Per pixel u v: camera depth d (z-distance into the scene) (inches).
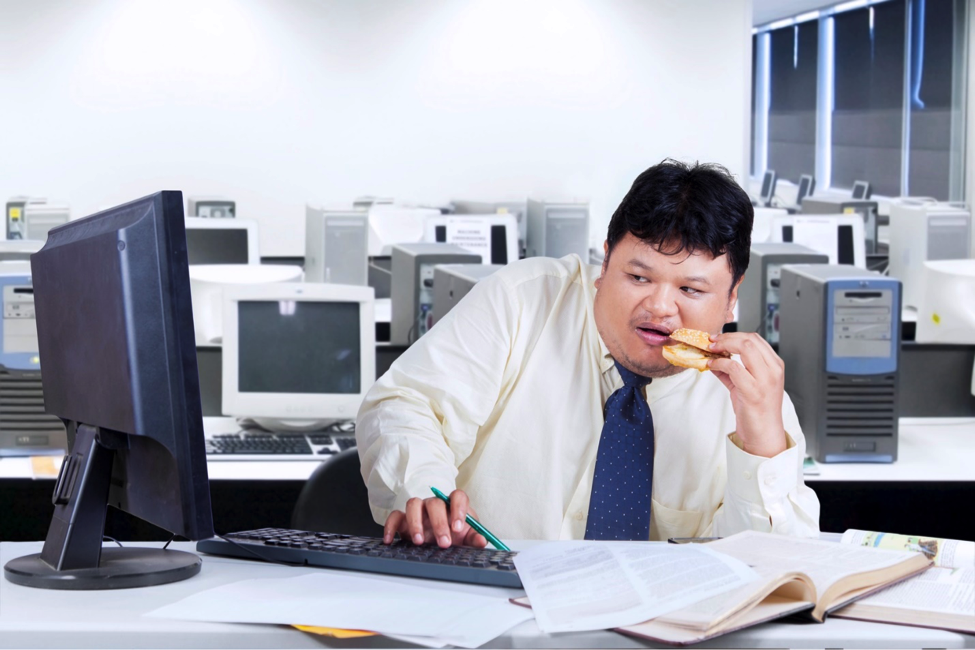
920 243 209.9
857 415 110.9
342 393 117.1
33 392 110.5
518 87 325.4
